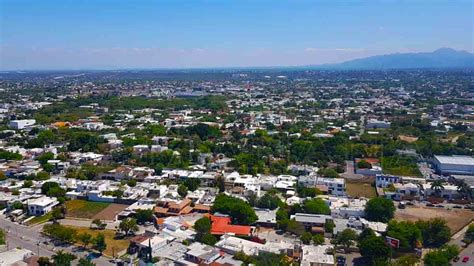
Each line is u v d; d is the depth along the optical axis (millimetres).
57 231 163500
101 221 186875
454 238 170250
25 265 138250
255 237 164250
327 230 170250
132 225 171500
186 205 199500
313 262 140500
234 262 139500
